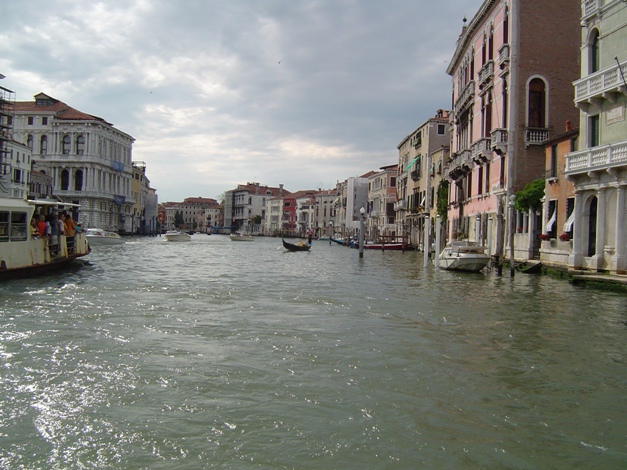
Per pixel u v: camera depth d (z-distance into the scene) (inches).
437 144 2050.9
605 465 179.6
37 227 738.2
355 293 606.5
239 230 5954.7
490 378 272.1
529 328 402.6
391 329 388.5
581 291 633.6
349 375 271.0
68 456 179.5
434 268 1054.4
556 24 1038.4
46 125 3083.2
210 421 209.6
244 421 210.2
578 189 757.3
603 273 697.0
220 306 482.6
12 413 214.2
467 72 1384.1
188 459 178.4
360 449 187.9
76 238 868.6
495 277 831.1
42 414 213.6
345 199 3818.9
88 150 3080.7
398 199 2694.4
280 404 228.8
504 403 236.2
